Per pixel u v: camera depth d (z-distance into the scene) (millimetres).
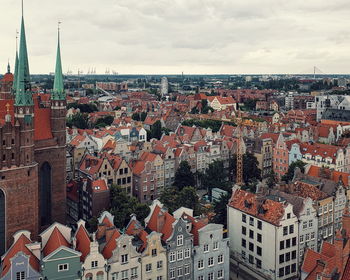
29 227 103000
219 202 125375
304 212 107125
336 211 116812
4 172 97250
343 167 175625
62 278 78875
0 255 99188
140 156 172500
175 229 88125
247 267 111125
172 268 88812
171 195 129500
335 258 68062
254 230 108375
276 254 102562
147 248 85375
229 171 188000
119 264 82875
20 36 100062
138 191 159125
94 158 158250
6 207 98812
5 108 110750
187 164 166500
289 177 157375
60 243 81562
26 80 100250
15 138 98188
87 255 80188
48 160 117688
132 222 95375
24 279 76688
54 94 117438
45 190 118875
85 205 136250
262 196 111625
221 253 94875
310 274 73500
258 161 194375
